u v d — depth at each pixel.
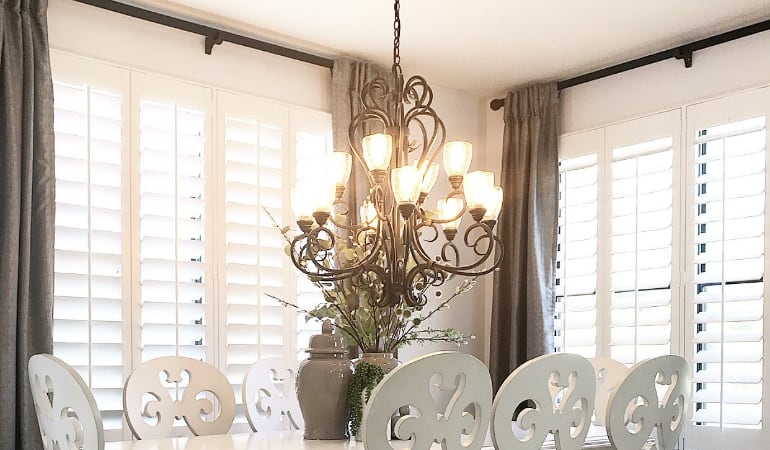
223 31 3.94
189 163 3.88
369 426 2.18
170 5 3.77
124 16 3.75
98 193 3.59
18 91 3.30
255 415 3.36
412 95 2.99
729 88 4.04
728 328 3.94
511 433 2.45
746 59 3.99
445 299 4.81
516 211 4.71
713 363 3.96
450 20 3.90
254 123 4.11
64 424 2.35
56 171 3.49
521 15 3.83
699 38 4.13
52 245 3.36
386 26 3.99
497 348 4.71
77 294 3.51
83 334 3.51
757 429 3.80
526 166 4.70
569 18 3.86
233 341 3.94
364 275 2.95
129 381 3.11
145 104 3.78
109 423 3.54
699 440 3.99
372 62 4.51
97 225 3.58
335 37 4.15
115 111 3.69
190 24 3.84
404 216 2.65
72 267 3.50
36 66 3.36
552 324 4.58
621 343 4.31
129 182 3.68
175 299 3.76
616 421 2.74
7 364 3.19
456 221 2.84
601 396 3.74
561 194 4.70
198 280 3.91
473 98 5.04
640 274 4.29
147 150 3.74
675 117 4.23
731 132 4.00
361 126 4.36
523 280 4.64
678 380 2.92
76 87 3.58
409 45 4.23
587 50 4.28
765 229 3.84
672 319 4.13
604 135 4.52
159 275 3.74
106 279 3.57
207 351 3.86
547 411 2.54
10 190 3.23
